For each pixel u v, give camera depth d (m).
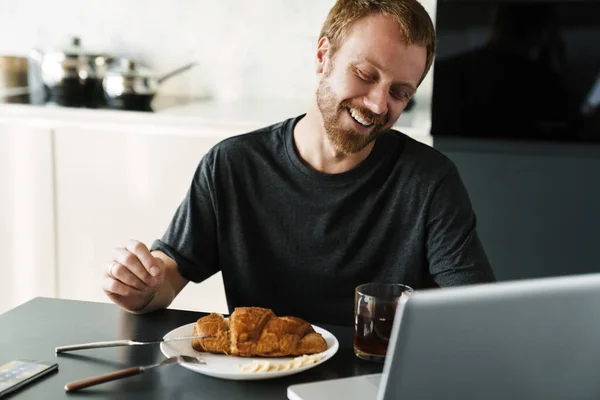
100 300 2.96
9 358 1.22
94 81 3.17
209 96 3.34
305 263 1.63
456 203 1.61
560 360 0.85
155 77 3.03
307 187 1.62
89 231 2.91
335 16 1.52
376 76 1.47
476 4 2.55
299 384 1.10
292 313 1.64
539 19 2.52
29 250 2.98
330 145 1.59
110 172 2.86
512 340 0.82
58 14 3.40
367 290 1.28
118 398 1.09
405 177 1.62
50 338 1.31
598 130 2.53
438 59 2.61
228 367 1.17
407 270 1.62
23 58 3.31
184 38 3.31
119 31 3.36
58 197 2.92
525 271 2.63
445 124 2.64
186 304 2.84
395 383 0.82
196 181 1.68
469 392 0.84
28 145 2.90
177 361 1.17
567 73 2.53
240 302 1.67
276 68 3.27
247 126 2.72
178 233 1.66
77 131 2.86
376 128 1.52
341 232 1.62
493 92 2.59
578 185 2.55
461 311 0.79
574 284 0.82
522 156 2.58
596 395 0.89
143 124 2.82
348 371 1.20
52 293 3.00
